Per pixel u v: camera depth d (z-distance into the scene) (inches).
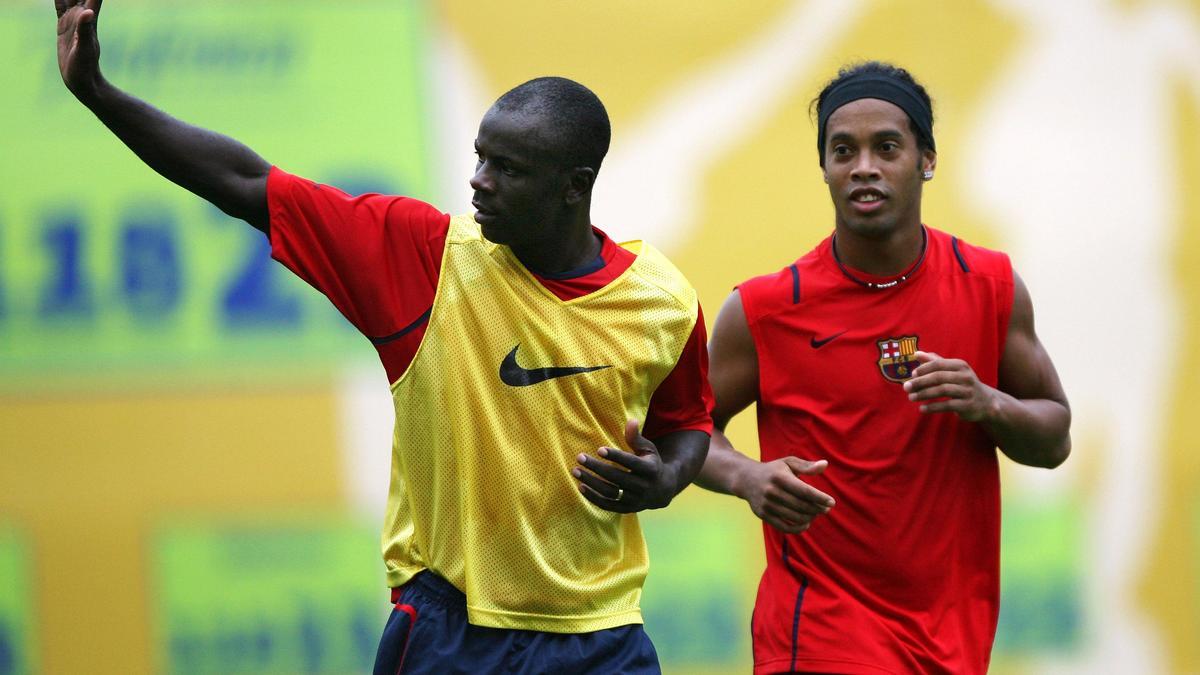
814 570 657.6
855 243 659.4
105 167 1174.3
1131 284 1267.2
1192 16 1285.7
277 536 1180.5
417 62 1204.5
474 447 534.9
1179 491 1259.8
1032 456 655.1
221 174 525.0
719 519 1194.6
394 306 534.9
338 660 1178.0
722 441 677.9
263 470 1179.9
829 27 1248.2
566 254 538.3
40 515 1158.3
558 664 544.1
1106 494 1252.5
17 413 1159.6
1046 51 1272.1
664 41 1233.4
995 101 1263.5
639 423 538.3
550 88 520.1
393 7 1204.5
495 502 536.4
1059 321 1261.1
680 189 1222.3
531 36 1219.2
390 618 556.1
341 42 1195.9
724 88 1234.6
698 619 1186.6
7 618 1154.0
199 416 1178.0
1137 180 1272.1
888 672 639.1
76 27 497.4
